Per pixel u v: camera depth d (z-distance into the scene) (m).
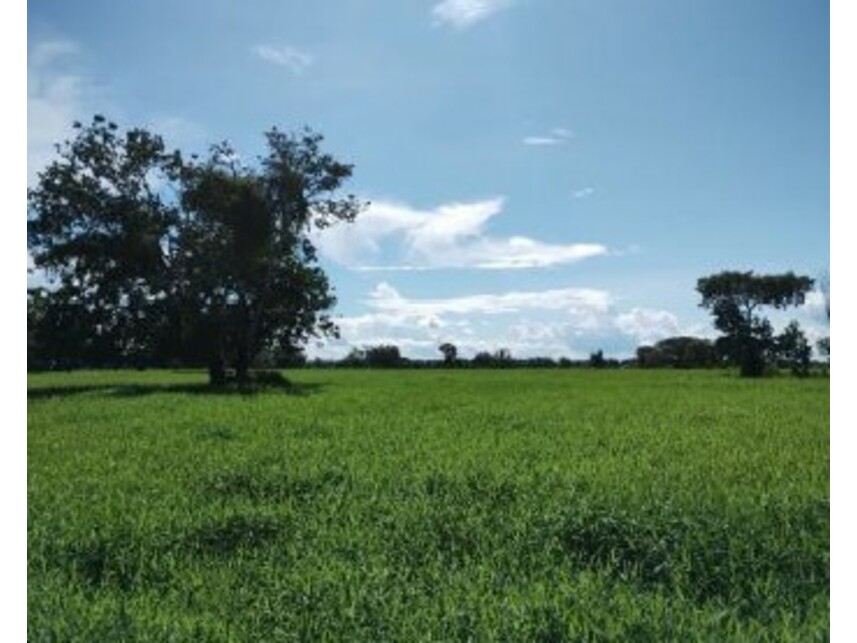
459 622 7.10
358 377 60.31
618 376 62.78
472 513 10.83
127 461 16.27
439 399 33.44
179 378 61.69
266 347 53.41
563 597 7.51
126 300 49.47
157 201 49.69
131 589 8.71
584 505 10.49
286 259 51.91
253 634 7.20
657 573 8.66
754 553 9.02
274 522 10.66
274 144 51.12
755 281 69.31
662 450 16.89
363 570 8.51
